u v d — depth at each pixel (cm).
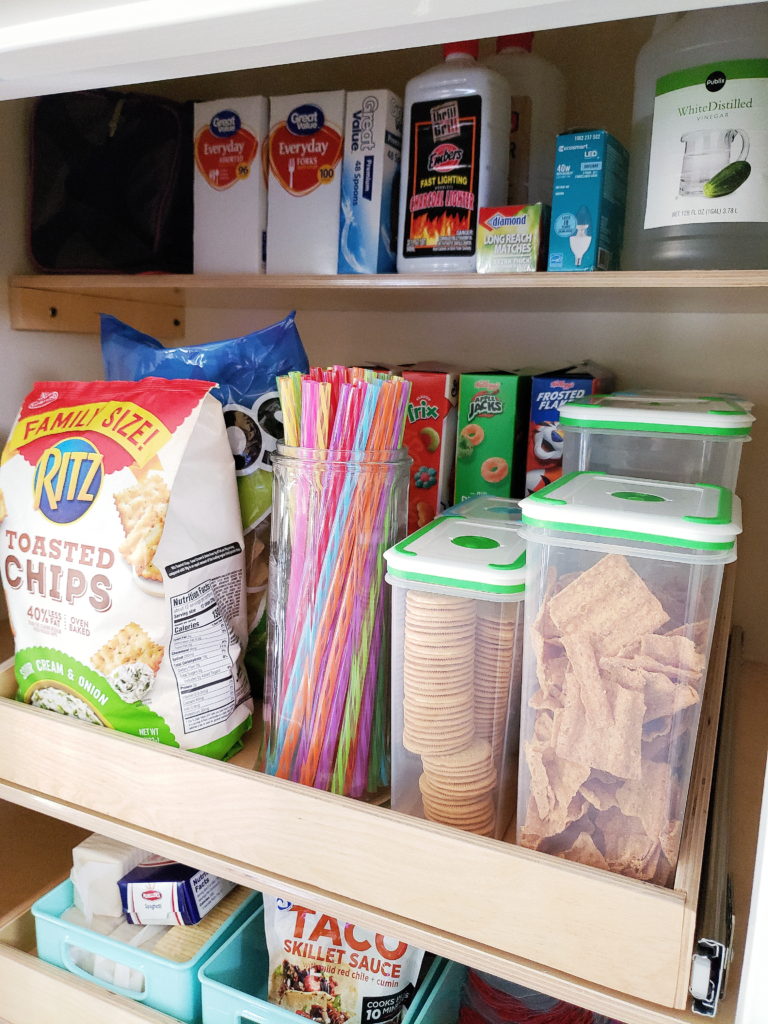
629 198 93
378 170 96
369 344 126
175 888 88
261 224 104
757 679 107
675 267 84
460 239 92
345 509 73
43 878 103
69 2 53
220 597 84
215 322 134
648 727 59
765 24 77
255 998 80
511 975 62
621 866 62
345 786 77
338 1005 83
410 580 67
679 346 109
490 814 70
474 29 52
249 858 73
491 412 97
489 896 63
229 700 84
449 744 68
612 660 59
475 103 89
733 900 66
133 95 109
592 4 48
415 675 68
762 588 111
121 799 79
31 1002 92
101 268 110
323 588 74
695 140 78
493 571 64
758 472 108
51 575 81
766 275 74
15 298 110
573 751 62
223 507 83
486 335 119
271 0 49
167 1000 85
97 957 90
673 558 57
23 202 111
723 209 77
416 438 99
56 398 89
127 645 78
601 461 83
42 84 67
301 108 99
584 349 114
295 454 74
